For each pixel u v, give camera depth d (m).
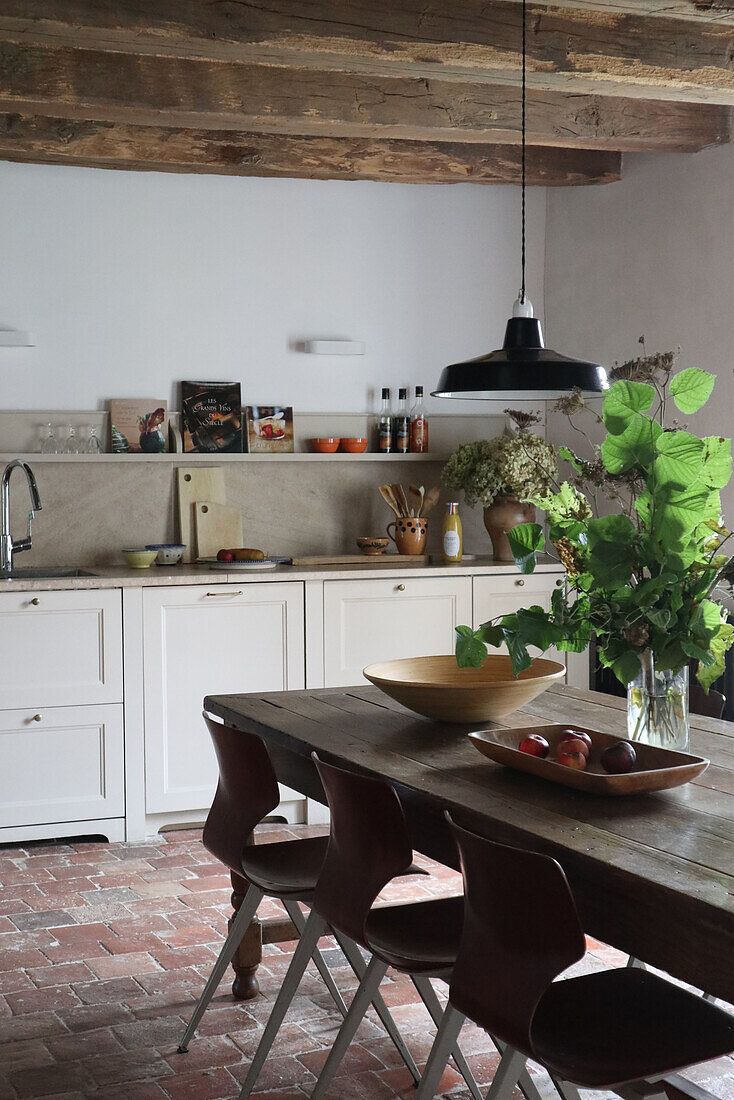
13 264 5.11
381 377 5.73
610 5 3.40
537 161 5.38
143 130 4.86
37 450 5.16
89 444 5.17
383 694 3.39
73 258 5.20
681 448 2.36
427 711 2.84
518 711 3.07
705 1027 1.99
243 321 5.48
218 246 5.43
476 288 5.89
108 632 4.61
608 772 2.27
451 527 5.47
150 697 4.70
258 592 4.82
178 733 4.75
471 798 2.20
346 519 5.71
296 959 2.68
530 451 5.35
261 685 4.85
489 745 2.40
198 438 5.37
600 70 3.79
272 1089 2.75
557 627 2.50
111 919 3.86
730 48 3.94
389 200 5.70
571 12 3.73
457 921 2.53
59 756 4.60
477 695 2.74
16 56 3.91
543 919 1.77
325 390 5.62
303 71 4.26
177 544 5.40
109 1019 3.12
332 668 4.95
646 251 5.34
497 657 3.18
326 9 3.45
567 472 5.94
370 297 5.69
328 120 4.30
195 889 4.16
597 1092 2.75
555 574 5.30
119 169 5.18
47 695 4.55
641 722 2.47
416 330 5.79
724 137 4.84
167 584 4.68
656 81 3.87
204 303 5.41
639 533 2.44
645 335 5.36
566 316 5.90
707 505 2.44
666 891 1.69
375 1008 2.79
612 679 5.38
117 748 4.67
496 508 5.44
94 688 4.62
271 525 5.59
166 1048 2.96
